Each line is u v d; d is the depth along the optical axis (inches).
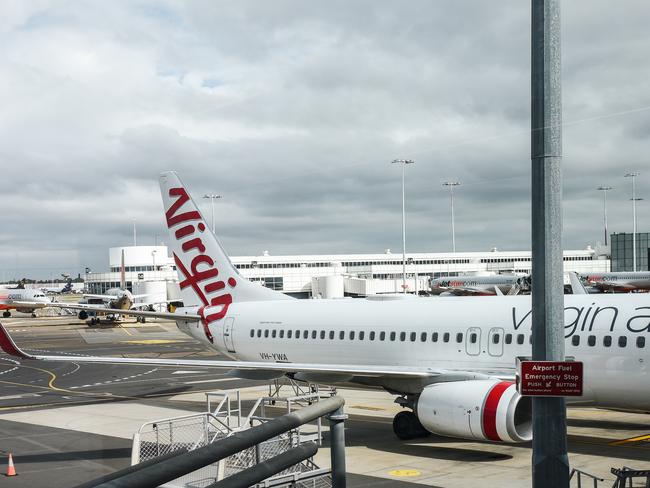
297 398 793.6
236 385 1585.9
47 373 1878.7
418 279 4367.6
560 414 344.2
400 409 1192.2
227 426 750.5
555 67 350.0
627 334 799.1
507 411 764.0
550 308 350.6
